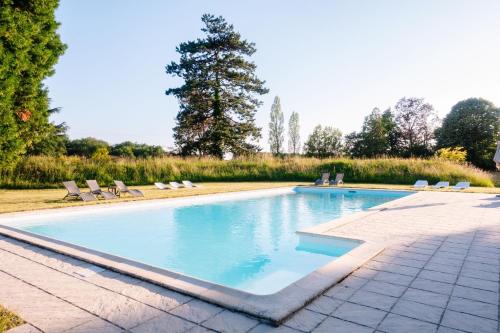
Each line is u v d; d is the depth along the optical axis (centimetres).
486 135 4122
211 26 3219
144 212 1144
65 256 510
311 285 364
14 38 1265
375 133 4934
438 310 315
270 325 286
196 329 280
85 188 1781
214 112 3331
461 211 958
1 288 381
